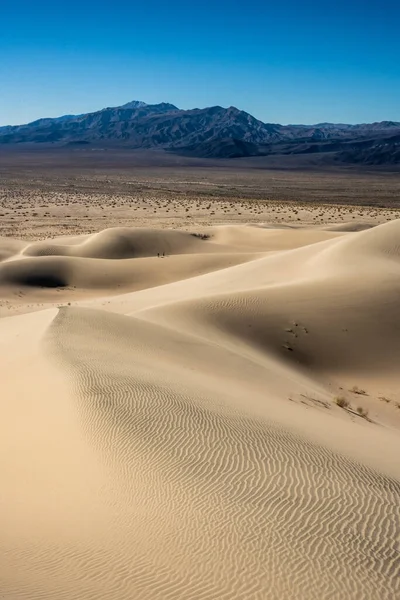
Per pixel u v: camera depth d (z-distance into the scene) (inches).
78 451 532.1
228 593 331.0
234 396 821.9
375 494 518.9
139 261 2684.5
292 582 351.3
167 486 472.7
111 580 329.7
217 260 2659.9
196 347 1111.0
